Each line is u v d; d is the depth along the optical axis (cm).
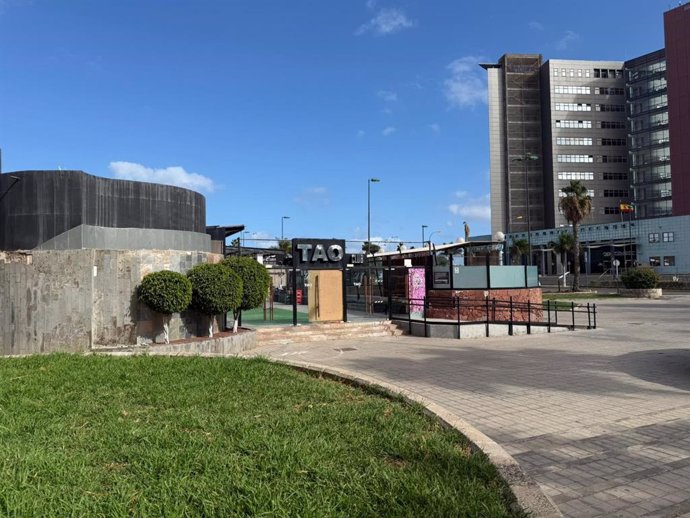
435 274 2106
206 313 1334
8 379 747
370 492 371
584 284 6191
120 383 734
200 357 997
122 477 391
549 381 935
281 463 419
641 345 1436
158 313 1270
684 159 7981
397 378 981
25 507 332
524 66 10588
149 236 1352
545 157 10294
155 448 455
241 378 782
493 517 343
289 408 611
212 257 1489
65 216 1238
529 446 567
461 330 1719
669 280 5450
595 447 561
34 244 1234
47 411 575
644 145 9194
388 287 2116
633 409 724
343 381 806
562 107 10094
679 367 1070
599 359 1188
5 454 430
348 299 2644
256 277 1498
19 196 1245
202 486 372
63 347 1173
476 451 473
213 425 530
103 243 1271
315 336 1719
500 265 2223
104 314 1204
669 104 8188
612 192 10038
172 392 679
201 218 1670
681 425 641
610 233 7600
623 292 4044
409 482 388
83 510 334
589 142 10081
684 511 405
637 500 426
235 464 417
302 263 1856
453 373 1031
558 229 8338
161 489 368
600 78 10175
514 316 2102
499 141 10588
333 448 461
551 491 445
